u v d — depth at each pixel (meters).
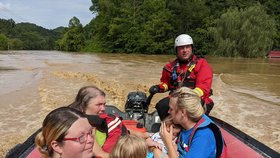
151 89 3.69
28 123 5.87
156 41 36.25
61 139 1.40
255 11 30.39
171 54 35.56
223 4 39.16
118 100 7.82
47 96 8.14
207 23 35.34
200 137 1.98
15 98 7.89
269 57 30.89
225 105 7.77
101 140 2.30
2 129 5.49
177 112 2.07
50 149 1.44
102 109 2.36
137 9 38.38
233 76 14.40
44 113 6.57
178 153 2.16
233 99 8.58
